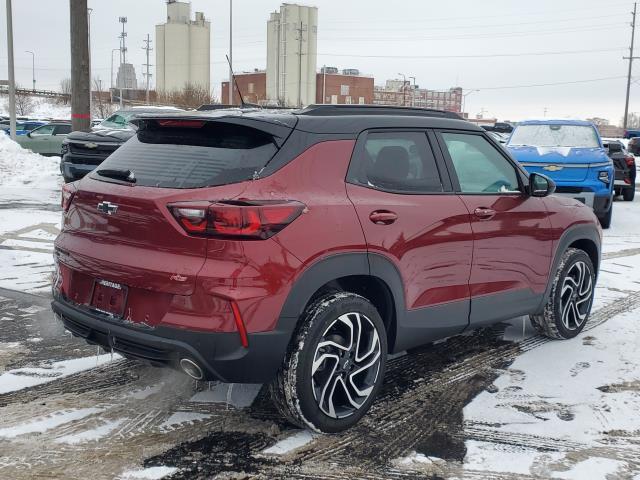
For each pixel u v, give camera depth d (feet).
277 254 10.27
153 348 10.37
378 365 11.91
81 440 11.05
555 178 34.91
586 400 13.23
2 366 14.17
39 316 17.76
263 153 10.83
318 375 11.17
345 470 10.38
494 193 14.43
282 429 11.66
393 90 364.99
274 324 10.32
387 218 11.78
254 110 12.53
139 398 12.75
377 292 12.33
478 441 11.41
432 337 13.30
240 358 10.16
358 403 11.71
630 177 50.85
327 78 310.86
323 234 10.78
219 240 9.98
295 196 10.68
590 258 17.94
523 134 39.17
